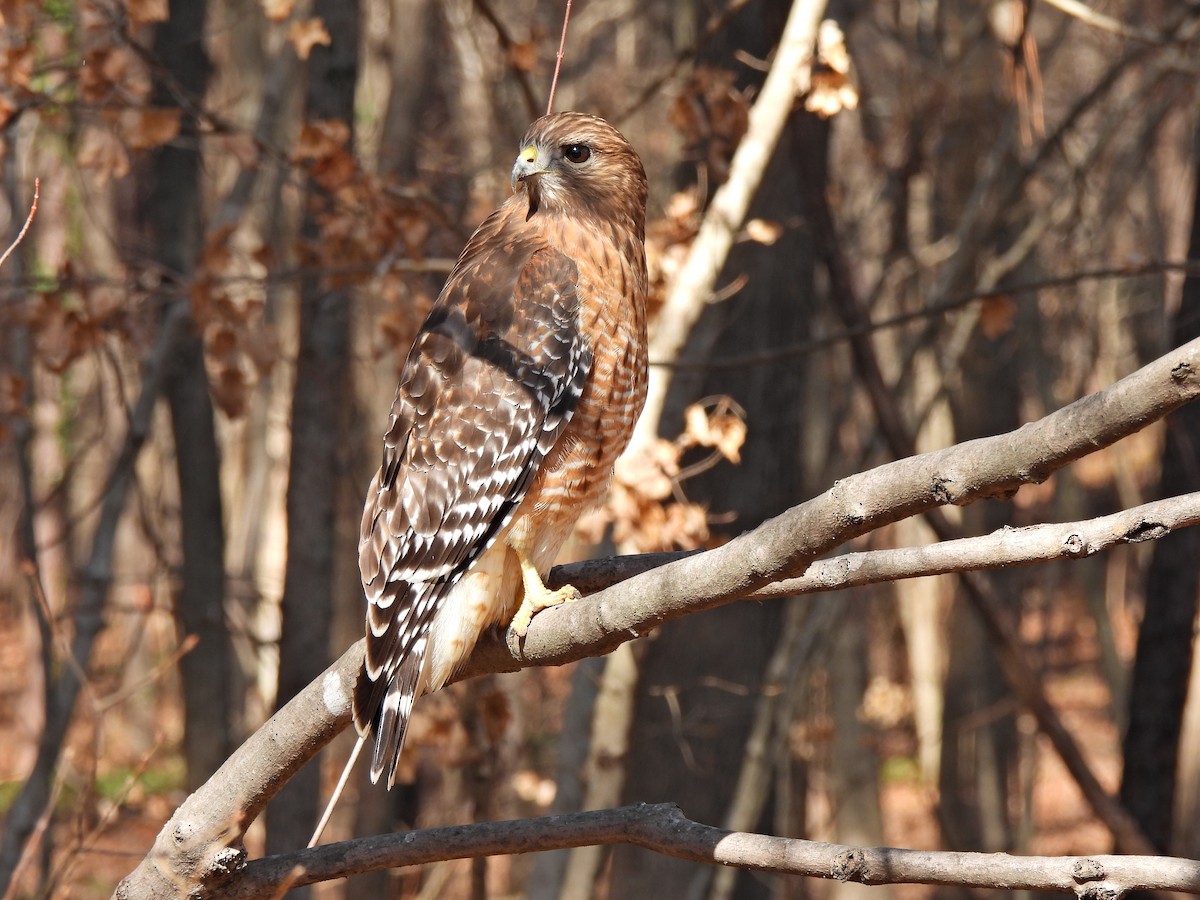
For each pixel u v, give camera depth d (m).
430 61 21.50
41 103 10.10
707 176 11.27
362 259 10.53
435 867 16.42
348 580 18.20
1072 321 27.45
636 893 14.93
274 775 5.06
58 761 13.30
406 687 5.82
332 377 12.48
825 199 11.72
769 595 4.64
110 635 30.09
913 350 15.24
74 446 24.52
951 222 21.95
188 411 15.30
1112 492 34.09
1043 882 4.10
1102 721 34.84
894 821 29.06
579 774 10.92
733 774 14.64
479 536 6.34
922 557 4.21
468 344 6.73
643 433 9.70
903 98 18.67
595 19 24.28
